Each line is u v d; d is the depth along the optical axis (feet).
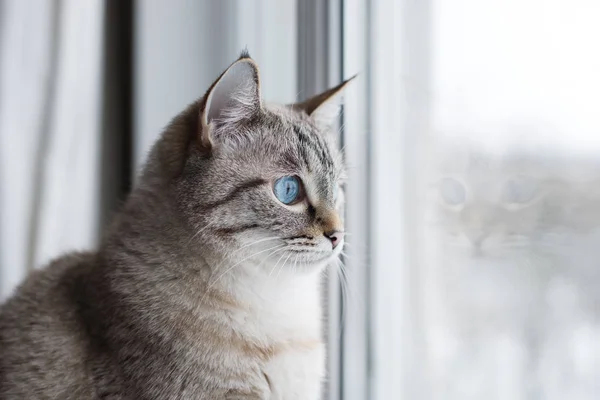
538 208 2.74
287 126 2.66
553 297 2.72
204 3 3.23
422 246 2.90
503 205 2.79
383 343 2.95
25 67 3.24
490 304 2.81
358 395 2.94
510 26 2.75
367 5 2.89
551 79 2.71
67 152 3.27
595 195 2.65
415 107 2.88
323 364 2.71
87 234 3.33
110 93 3.37
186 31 3.25
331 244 2.62
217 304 2.56
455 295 2.86
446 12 2.82
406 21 2.86
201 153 2.58
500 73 2.77
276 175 2.60
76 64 3.27
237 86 2.58
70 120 3.27
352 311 2.93
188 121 2.64
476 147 2.82
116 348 2.53
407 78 2.88
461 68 2.82
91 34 3.30
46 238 3.25
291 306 2.64
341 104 2.83
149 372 2.50
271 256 2.58
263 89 3.10
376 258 2.94
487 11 2.78
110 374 2.52
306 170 2.63
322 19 2.94
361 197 2.93
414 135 2.89
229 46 3.20
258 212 2.57
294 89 3.05
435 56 2.85
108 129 3.37
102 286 2.60
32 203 3.25
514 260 2.78
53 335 2.59
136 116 3.33
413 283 2.91
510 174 2.78
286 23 3.07
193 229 2.56
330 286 2.91
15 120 3.24
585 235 2.67
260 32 3.13
